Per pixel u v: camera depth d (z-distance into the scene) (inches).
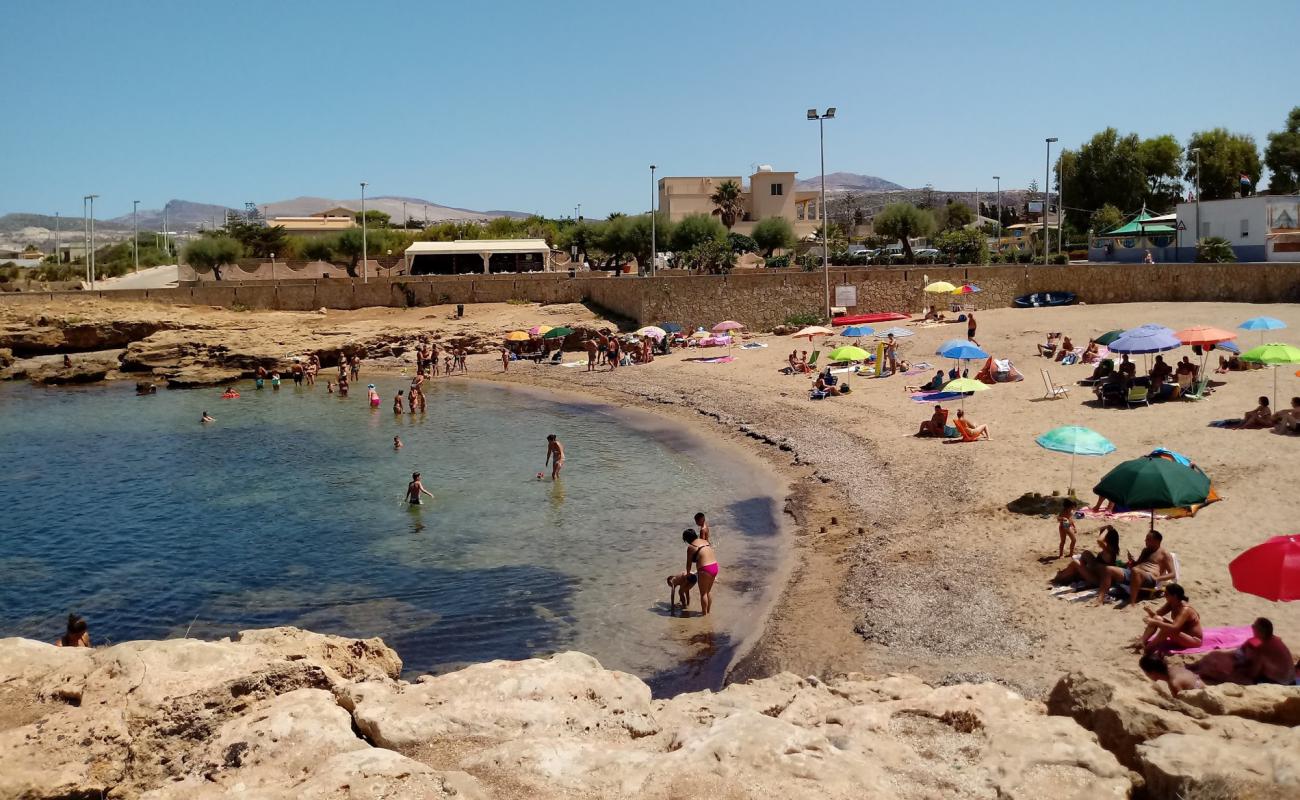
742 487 1131.3
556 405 1838.1
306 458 1408.7
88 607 812.0
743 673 619.5
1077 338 1777.8
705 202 4566.9
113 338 2541.8
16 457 1461.6
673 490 1141.7
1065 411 1238.3
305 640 447.2
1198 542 716.7
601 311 2632.9
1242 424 1040.2
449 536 981.8
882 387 1590.8
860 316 2288.4
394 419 1744.6
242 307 2770.7
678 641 693.3
